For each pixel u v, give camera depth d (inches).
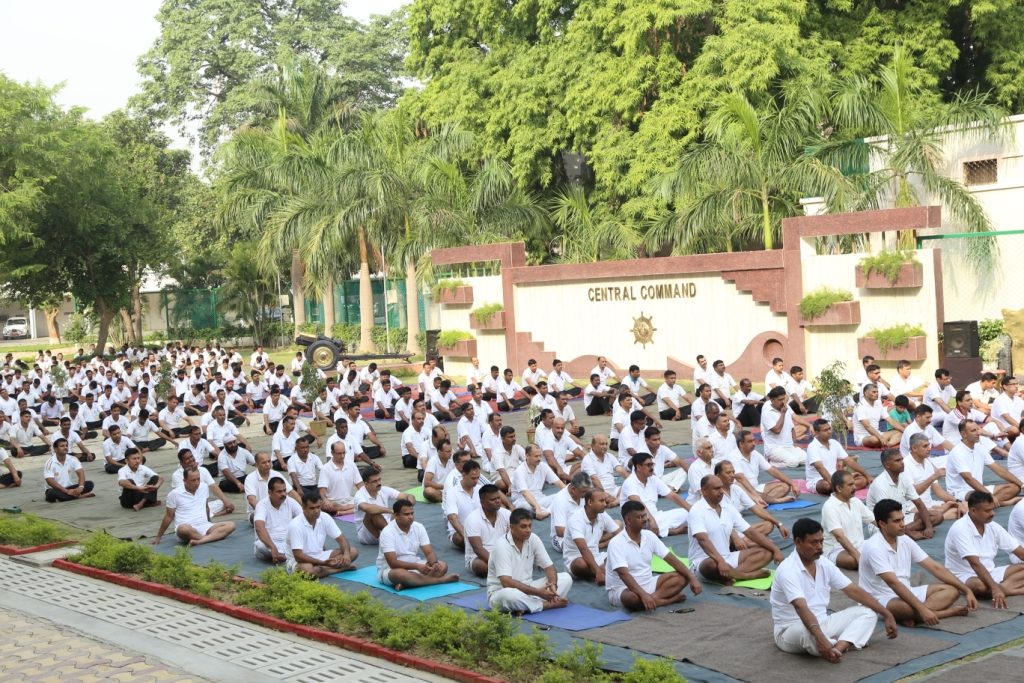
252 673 367.2
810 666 335.0
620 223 1290.6
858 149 1071.6
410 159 1477.6
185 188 2393.0
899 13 1370.6
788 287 1016.9
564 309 1217.4
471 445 679.7
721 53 1240.8
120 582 497.4
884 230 944.3
